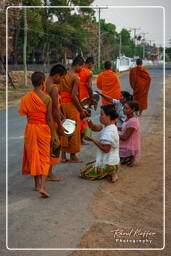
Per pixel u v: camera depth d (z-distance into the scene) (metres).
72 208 4.81
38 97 5.04
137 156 6.73
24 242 3.90
